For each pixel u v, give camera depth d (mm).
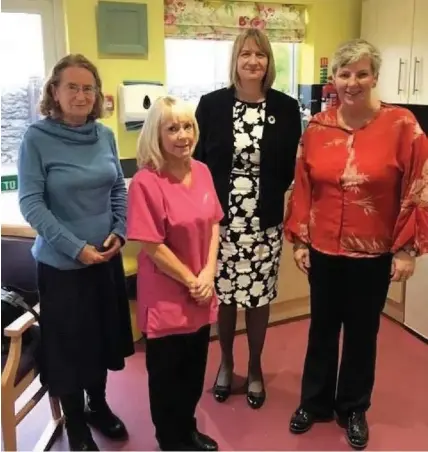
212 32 3283
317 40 3543
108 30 2924
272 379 2717
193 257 1891
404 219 1967
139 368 2799
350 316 2150
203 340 2021
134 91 2994
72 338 1985
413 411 2436
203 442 2170
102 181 1942
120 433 2266
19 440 2258
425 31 3049
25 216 1863
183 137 1800
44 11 2893
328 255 2086
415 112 3088
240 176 2305
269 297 2473
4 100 2936
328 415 2373
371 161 1939
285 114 2312
